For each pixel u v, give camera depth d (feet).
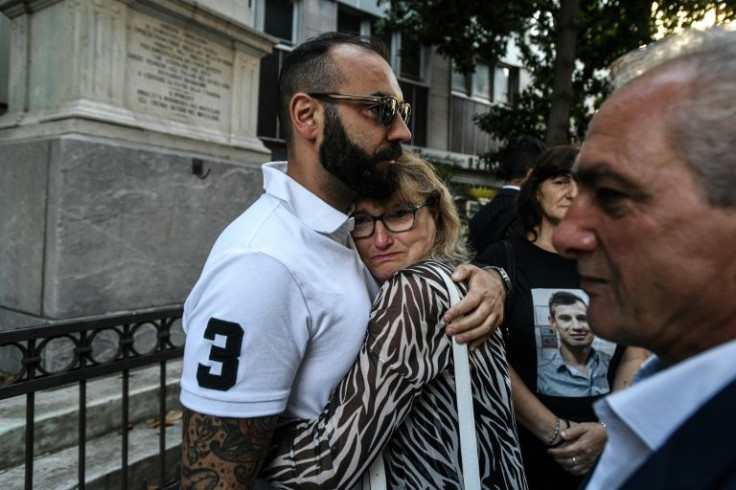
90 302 11.76
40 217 11.73
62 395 10.30
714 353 1.65
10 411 9.50
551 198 5.95
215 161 14.75
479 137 45.78
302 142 3.85
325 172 3.81
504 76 48.26
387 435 3.19
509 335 5.66
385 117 3.70
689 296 1.86
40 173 11.79
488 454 3.43
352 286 3.61
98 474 8.58
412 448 3.37
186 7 14.30
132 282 12.59
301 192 3.67
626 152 1.91
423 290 3.39
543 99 35.45
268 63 32.65
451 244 4.45
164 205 13.35
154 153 13.10
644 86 1.93
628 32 31.63
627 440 1.86
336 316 3.40
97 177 11.91
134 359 7.38
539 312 5.61
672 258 1.85
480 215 10.30
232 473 3.05
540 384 5.52
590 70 34.45
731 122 1.73
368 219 4.13
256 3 32.22
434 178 4.32
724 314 1.85
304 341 3.32
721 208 1.76
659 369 2.44
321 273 3.43
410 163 4.28
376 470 3.36
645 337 2.04
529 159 10.64
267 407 3.12
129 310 12.50
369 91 3.67
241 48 16.40
